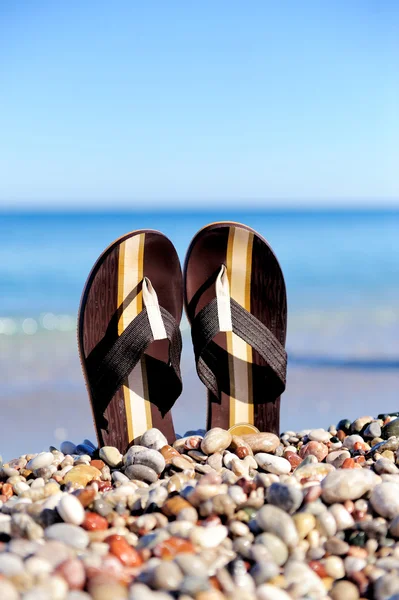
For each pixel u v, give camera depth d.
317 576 0.58
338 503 0.66
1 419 1.46
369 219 15.09
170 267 0.92
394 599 0.52
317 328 2.91
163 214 18.34
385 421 0.93
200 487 0.65
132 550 0.60
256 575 0.57
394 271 5.23
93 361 0.88
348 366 2.05
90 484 0.74
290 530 0.61
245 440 0.85
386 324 3.00
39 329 3.01
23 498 0.70
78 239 8.27
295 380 1.84
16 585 0.51
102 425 0.86
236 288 0.94
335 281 4.74
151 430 0.85
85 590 0.52
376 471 0.75
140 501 0.68
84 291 0.88
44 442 1.29
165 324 0.87
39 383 1.86
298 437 0.93
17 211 20.33
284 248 7.22
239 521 0.63
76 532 0.61
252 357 0.93
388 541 0.63
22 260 5.82
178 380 0.89
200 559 0.57
